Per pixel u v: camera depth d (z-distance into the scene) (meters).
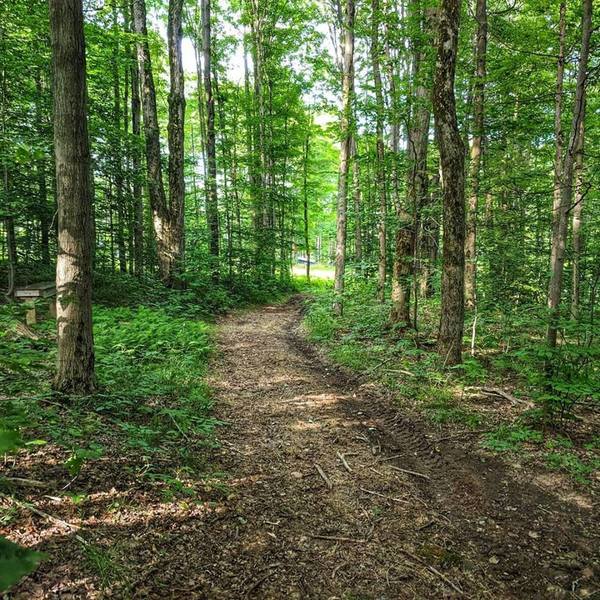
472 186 9.76
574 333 6.20
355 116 11.23
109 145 12.47
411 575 3.29
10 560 0.58
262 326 13.23
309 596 3.01
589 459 4.84
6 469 3.52
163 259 14.20
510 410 6.16
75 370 5.02
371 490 4.39
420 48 8.95
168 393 6.20
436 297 14.40
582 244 11.18
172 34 13.61
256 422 5.86
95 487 3.59
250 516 3.76
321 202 32.75
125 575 2.83
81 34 4.81
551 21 10.00
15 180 10.23
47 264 13.15
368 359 8.64
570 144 6.09
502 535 3.78
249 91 23.81
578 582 3.28
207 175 19.72
